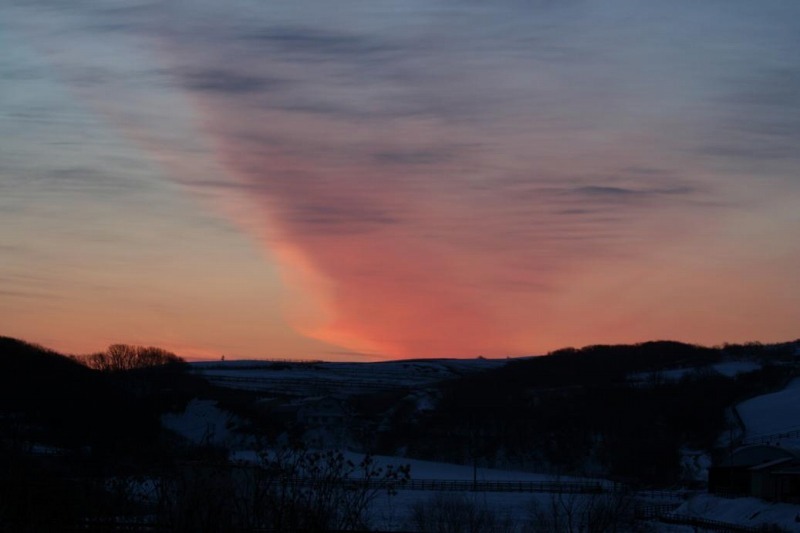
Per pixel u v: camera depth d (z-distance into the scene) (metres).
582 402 125.88
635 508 61.38
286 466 25.23
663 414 119.69
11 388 79.06
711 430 114.81
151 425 81.12
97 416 74.31
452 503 49.16
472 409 127.44
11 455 27.19
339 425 118.50
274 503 24.06
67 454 31.78
